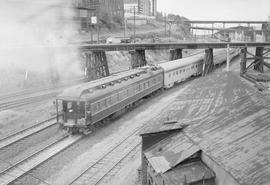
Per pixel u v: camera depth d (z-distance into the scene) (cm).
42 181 1611
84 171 1712
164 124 1520
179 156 1199
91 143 2150
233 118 1332
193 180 1070
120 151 2003
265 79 3838
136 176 1661
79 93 2305
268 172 914
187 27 14825
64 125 2294
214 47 5244
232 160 1032
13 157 1877
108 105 2586
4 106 2861
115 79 2812
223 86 1956
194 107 1689
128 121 2673
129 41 6669
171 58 5572
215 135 1240
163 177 1130
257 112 1313
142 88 3300
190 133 1342
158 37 9538
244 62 5256
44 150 1973
